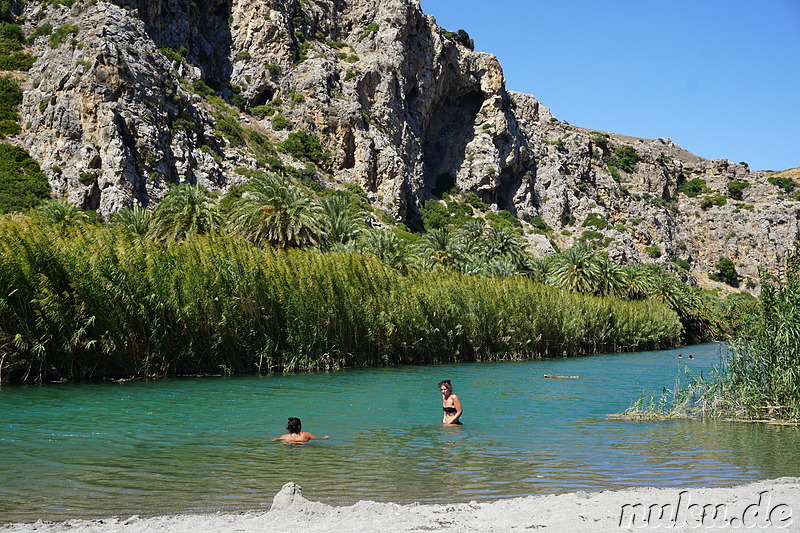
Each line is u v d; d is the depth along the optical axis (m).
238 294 33.31
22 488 10.57
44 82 86.19
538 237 144.88
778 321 19.39
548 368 41.38
